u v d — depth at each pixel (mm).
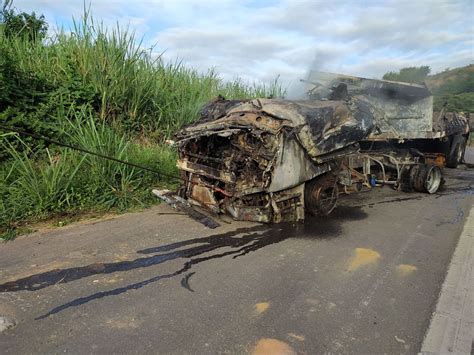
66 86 7125
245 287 3324
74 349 2455
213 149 5418
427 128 7688
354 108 5953
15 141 6078
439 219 5570
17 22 8242
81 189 5461
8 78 6434
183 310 2934
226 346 2521
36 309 2902
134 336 2600
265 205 4922
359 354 2479
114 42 7754
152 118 8289
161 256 3939
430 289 3359
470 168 11148
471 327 2797
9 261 3719
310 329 2729
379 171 7340
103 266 3668
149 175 6375
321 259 3975
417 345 2584
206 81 10289
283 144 4645
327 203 5543
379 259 4012
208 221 4973
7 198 5020
